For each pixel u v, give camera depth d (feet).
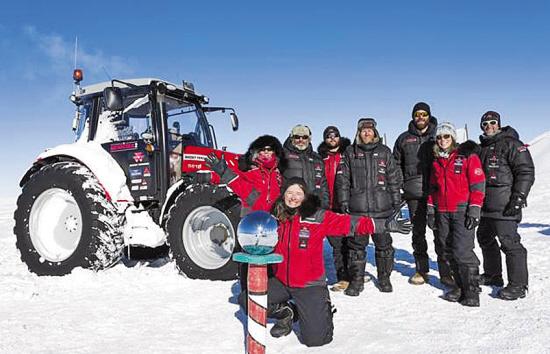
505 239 12.98
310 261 9.98
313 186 14.05
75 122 20.06
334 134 16.38
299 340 10.09
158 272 17.11
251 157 11.85
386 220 9.84
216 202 16.02
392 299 13.33
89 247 16.93
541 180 57.93
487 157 13.34
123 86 18.81
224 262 16.17
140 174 18.19
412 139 15.55
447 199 12.87
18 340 10.27
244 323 11.33
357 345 9.70
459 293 12.94
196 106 20.61
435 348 9.38
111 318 11.78
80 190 17.21
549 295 12.91
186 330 10.91
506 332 10.09
